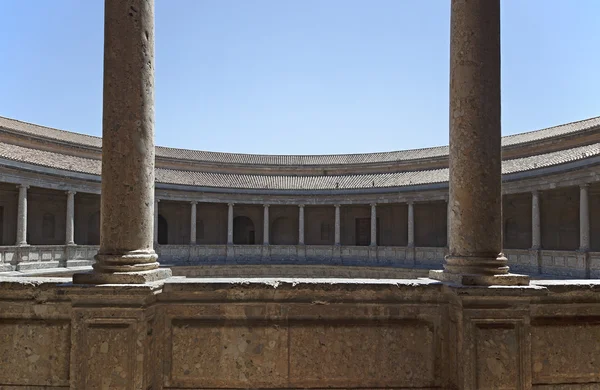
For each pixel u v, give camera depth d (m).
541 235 29.64
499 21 5.93
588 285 5.49
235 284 5.50
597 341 5.51
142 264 5.50
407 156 42.22
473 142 5.74
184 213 38.84
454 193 5.91
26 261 24.30
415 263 31.98
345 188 36.28
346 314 5.59
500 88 5.91
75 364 5.05
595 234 26.91
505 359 5.20
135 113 5.56
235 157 44.62
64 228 32.62
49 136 33.78
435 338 5.62
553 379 5.40
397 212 38.53
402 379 5.56
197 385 5.45
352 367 5.52
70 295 5.09
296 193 37.06
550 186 25.08
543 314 5.48
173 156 41.53
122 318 5.07
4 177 24.34
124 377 5.02
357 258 34.78
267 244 36.69
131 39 5.56
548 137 30.09
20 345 5.33
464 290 5.18
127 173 5.52
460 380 5.28
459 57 5.88
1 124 32.28
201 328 5.48
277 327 5.51
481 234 5.69
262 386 5.45
